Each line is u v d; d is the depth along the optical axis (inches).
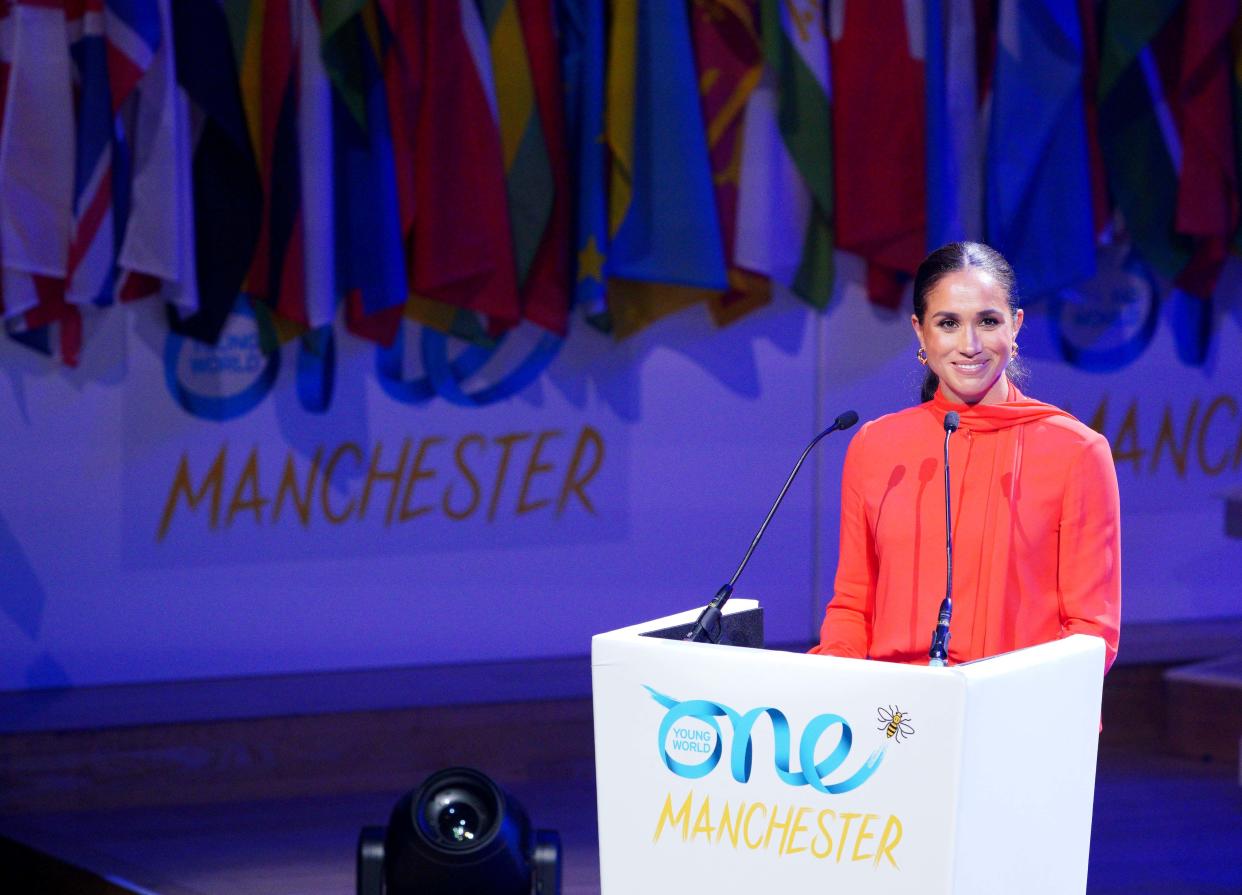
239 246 642.8
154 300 652.1
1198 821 585.6
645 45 682.2
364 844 367.6
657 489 737.0
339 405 684.7
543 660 721.6
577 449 723.4
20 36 605.0
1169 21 748.6
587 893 501.7
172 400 660.1
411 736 624.4
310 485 683.4
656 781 245.3
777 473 752.3
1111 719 698.2
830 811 230.2
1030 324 774.5
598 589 731.4
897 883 225.1
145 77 617.0
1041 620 281.6
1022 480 282.8
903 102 712.4
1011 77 714.8
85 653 658.8
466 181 660.7
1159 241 759.7
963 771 220.7
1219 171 746.8
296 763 611.5
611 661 248.4
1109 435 793.6
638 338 726.5
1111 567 278.8
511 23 667.4
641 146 684.1
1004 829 231.9
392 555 699.4
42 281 623.8
